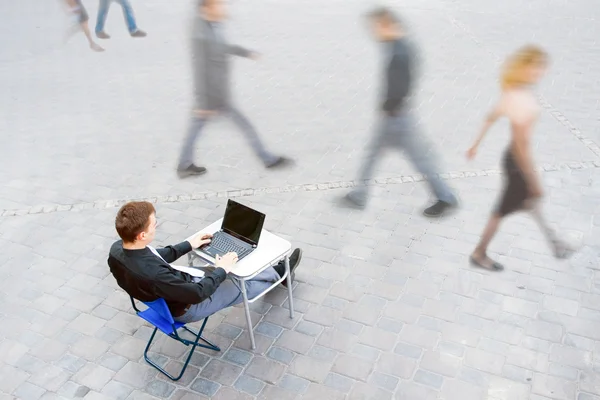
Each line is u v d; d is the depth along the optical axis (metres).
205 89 5.55
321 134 5.50
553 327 3.87
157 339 3.95
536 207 4.43
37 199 5.48
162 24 6.12
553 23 5.40
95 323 4.11
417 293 4.21
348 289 4.29
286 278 3.96
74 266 4.68
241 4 5.87
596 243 4.42
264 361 3.73
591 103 5.04
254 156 5.64
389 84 4.51
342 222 4.95
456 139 4.91
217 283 3.39
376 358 3.71
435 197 4.95
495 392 3.44
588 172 4.84
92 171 5.74
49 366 3.78
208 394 3.52
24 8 6.54
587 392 3.41
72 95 6.47
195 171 5.58
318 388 3.53
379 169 5.27
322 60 5.76
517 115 3.99
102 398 3.54
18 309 4.26
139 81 6.12
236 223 3.84
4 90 6.48
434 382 3.53
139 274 3.20
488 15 5.43
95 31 6.31
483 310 4.04
